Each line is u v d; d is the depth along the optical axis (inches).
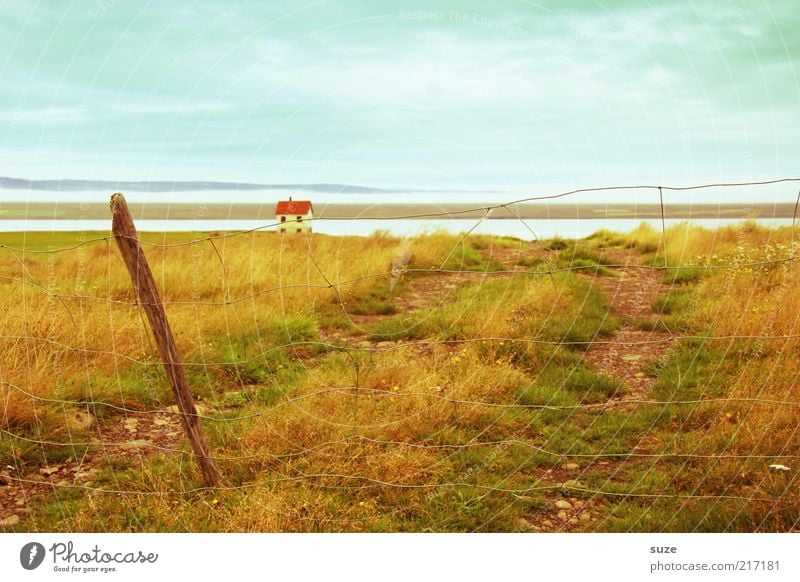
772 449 146.2
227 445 156.3
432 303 297.7
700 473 143.1
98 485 144.9
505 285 310.0
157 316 135.7
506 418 169.8
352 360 204.2
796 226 375.9
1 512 135.0
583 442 161.9
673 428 165.6
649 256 390.0
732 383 177.6
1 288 252.1
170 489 138.7
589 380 197.6
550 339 226.5
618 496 140.3
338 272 334.0
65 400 174.7
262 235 448.5
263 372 211.6
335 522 130.1
